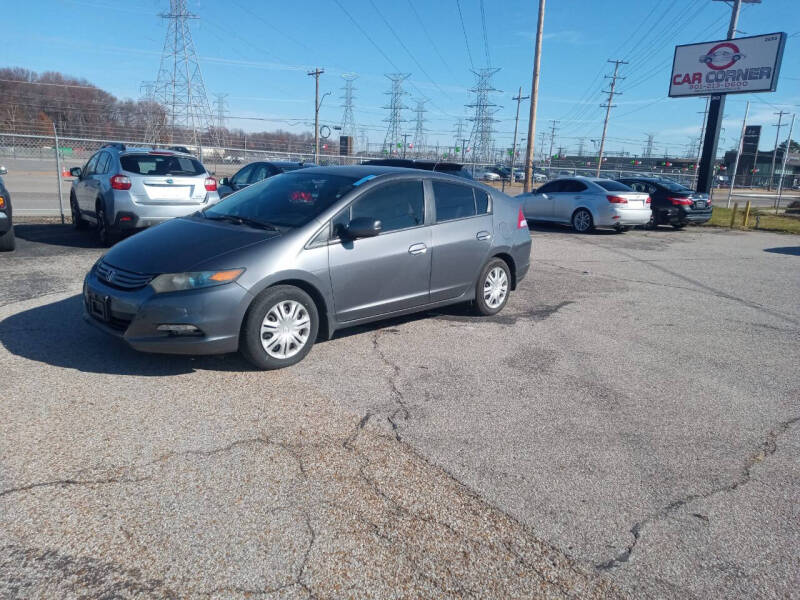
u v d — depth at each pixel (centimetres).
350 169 585
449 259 596
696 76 2219
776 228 1902
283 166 1180
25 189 1923
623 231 1680
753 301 822
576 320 682
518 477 341
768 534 300
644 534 295
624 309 746
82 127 4381
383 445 368
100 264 482
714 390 489
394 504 308
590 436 396
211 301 430
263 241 468
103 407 395
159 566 255
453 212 609
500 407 434
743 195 4916
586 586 258
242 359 495
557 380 493
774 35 2023
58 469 321
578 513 310
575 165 8331
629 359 555
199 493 307
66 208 1412
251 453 349
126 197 887
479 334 606
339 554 268
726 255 1262
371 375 480
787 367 552
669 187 1745
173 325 428
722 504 324
